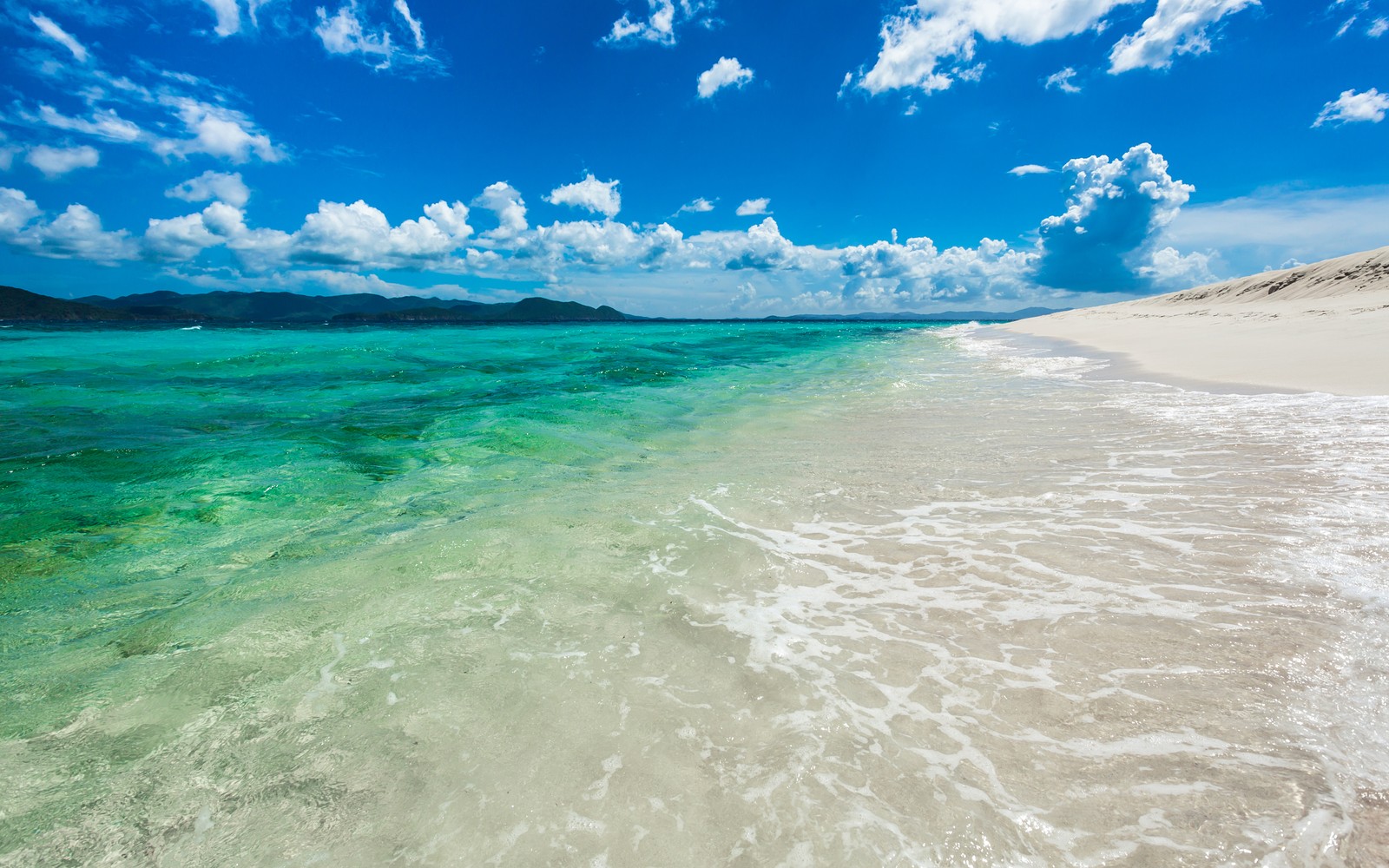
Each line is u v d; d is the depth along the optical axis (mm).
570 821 2102
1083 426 7648
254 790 2234
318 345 24859
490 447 7492
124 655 3113
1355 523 4055
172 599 3727
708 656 3076
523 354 22750
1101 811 2031
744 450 7414
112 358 18500
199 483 6031
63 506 5324
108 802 2182
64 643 3230
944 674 2863
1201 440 6535
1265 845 1851
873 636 3230
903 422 8656
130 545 4551
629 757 2389
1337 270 26875
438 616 3484
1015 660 2936
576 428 8641
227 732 2543
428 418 9352
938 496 5363
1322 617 3012
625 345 29578
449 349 24453
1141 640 2982
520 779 2283
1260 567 3586
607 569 4094
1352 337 13031
